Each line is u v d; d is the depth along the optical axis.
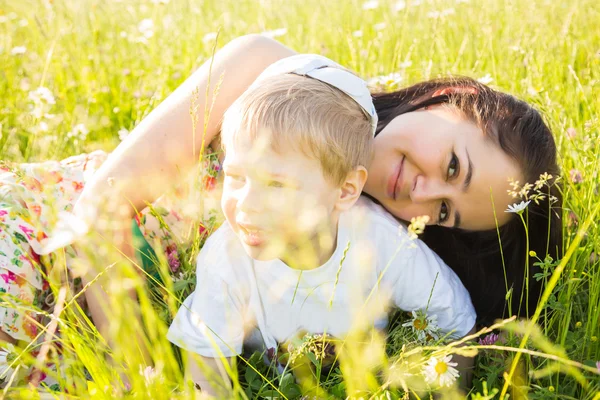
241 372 1.77
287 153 1.52
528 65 3.07
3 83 3.22
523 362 1.65
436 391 1.58
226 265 1.70
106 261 1.70
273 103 1.55
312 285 1.69
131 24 4.23
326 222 1.60
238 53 2.14
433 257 1.83
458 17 4.00
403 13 4.22
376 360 1.55
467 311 1.83
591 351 1.66
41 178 1.97
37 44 3.73
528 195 1.89
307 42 3.79
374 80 2.49
